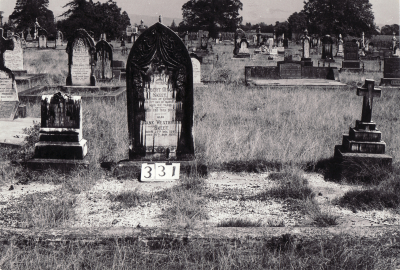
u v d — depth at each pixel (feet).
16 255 15.19
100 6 193.67
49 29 290.76
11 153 29.19
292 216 20.20
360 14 268.00
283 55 152.15
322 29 267.59
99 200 22.03
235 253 15.78
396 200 21.77
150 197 22.25
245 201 22.08
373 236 16.49
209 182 25.20
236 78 77.92
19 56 72.38
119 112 42.01
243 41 140.36
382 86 66.90
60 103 26.02
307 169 27.91
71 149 26.09
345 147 26.68
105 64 67.56
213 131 34.94
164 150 26.63
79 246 16.19
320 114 43.52
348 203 21.71
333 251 15.83
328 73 72.54
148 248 16.34
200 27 354.33
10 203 21.40
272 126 38.24
